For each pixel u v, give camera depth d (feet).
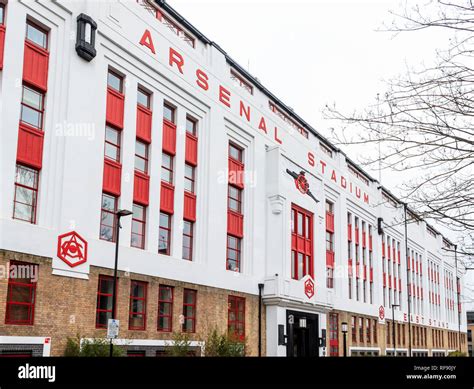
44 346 57.41
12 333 54.49
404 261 187.73
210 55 94.73
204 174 89.25
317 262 119.14
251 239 100.22
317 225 121.60
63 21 66.49
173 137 84.02
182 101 86.12
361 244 152.56
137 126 76.95
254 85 107.24
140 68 77.97
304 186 116.78
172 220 81.46
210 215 88.17
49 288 59.00
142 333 70.90
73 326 61.05
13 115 58.39
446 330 238.27
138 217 75.82
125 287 69.41
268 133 108.58
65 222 62.28
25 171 60.39
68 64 65.98
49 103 63.52
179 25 89.61
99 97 70.38
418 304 201.67
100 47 71.31
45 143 62.39
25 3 61.36
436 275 234.58
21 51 60.34
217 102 93.76
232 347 75.92
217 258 88.79
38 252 58.23
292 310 104.53
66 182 63.16
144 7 82.07
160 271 75.82
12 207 57.47
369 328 150.41
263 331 98.73
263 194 105.29
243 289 94.43
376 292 157.99
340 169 141.79
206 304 84.28
